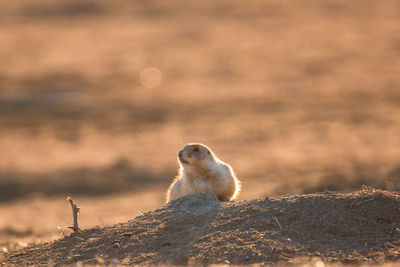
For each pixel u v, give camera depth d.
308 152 185.38
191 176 46.22
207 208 40.66
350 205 38.47
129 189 151.50
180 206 41.62
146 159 192.50
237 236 36.06
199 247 35.53
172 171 172.88
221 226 37.59
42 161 199.25
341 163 150.88
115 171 175.25
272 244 35.03
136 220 41.34
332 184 87.06
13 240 61.00
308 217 37.66
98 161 192.00
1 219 100.69
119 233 39.28
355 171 112.00
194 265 33.50
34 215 108.25
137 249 37.03
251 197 91.62
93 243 38.84
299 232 36.47
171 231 38.34
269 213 38.47
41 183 164.25
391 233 36.69
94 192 151.00
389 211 38.19
